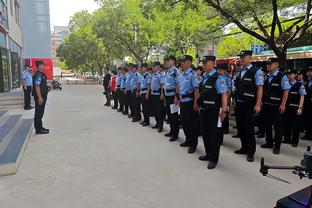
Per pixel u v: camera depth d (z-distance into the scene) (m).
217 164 5.91
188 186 4.84
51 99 20.77
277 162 6.04
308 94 7.90
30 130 8.69
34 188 4.83
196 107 6.55
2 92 18.33
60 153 6.77
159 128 9.07
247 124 6.11
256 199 4.35
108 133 8.93
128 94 11.88
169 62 8.05
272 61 6.81
